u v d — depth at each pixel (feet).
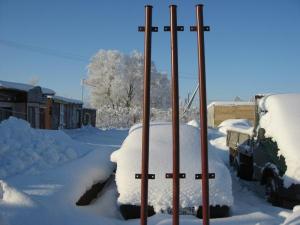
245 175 23.21
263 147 18.95
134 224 12.48
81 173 16.05
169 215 13.03
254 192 19.95
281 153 16.94
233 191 20.02
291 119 17.94
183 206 13.26
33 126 48.83
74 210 13.21
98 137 51.06
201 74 8.86
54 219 11.94
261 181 18.40
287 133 17.31
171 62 8.86
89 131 66.23
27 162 17.76
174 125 8.75
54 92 57.36
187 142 15.60
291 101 19.11
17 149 18.61
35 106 49.26
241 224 12.52
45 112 53.98
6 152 18.13
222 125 55.72
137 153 14.83
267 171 18.04
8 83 44.34
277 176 16.71
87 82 129.70
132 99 130.00
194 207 13.28
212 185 13.62
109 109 96.02
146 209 8.80
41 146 19.65
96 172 17.07
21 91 46.01
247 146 22.12
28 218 11.43
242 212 14.97
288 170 16.29
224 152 33.86
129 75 130.21
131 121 95.66
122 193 13.64
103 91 128.77
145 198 8.79
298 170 15.97
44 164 18.08
